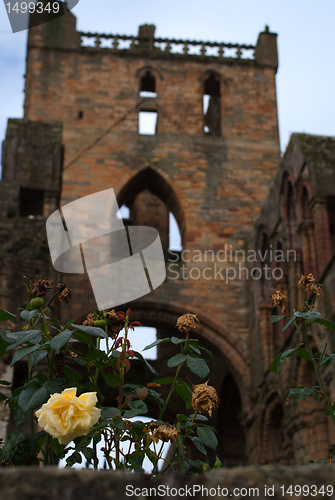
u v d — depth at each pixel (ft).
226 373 112.88
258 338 101.14
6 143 107.34
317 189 87.71
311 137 92.84
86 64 128.06
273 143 124.77
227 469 9.14
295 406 81.82
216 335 106.93
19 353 14.26
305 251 88.28
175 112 125.70
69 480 8.41
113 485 8.57
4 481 8.22
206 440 14.12
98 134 121.60
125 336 15.38
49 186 104.83
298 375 81.76
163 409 15.42
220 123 128.47
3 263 84.99
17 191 97.91
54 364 15.24
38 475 8.34
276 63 132.98
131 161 120.16
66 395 13.08
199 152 122.11
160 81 128.47
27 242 87.71
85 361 15.49
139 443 14.92
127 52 130.00
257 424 95.81
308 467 9.44
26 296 84.17
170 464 14.52
